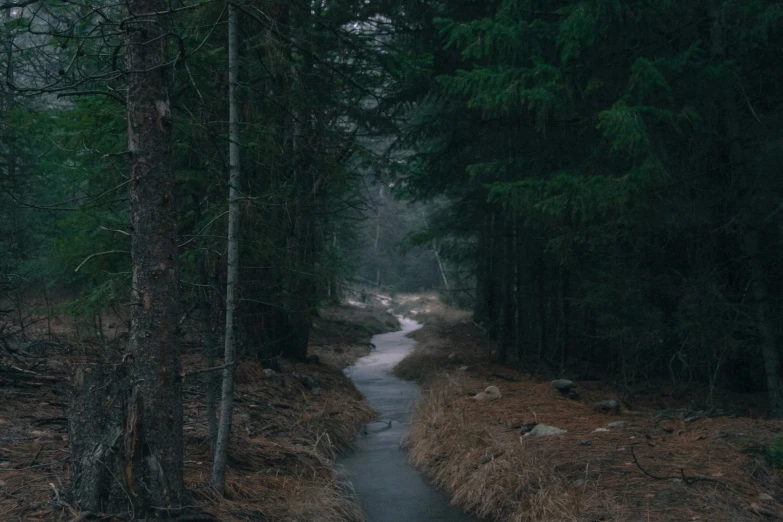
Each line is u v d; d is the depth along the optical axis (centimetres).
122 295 626
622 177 800
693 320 886
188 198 763
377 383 1547
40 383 710
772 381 862
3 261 955
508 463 645
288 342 1319
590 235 925
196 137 581
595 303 1027
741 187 889
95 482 404
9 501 415
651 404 982
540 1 982
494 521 598
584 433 732
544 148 1138
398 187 1398
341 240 1728
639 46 905
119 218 645
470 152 1423
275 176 734
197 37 580
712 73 812
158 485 407
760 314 873
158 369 413
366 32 1141
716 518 462
